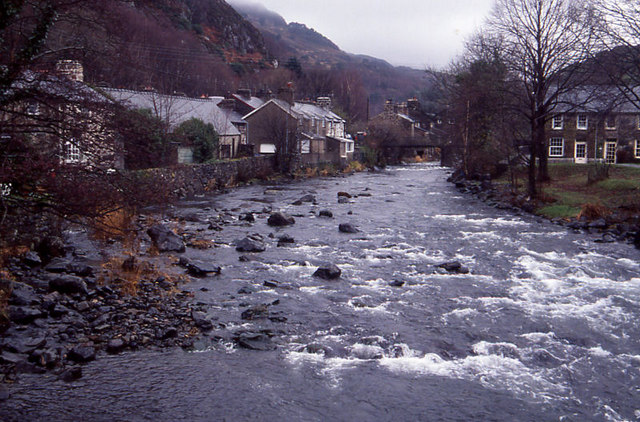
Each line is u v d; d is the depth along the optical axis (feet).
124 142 42.73
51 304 37.76
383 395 28.63
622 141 181.88
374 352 34.30
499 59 135.74
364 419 26.21
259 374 30.60
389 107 349.00
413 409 27.25
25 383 27.71
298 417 26.14
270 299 45.01
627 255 65.00
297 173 188.85
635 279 54.03
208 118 167.53
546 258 63.41
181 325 37.35
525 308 44.09
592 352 35.04
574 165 162.71
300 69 467.93
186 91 279.90
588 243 72.79
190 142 126.93
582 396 29.12
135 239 64.28
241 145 186.29
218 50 436.76
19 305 37.55
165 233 64.18
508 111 131.54
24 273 45.60
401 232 81.10
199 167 126.82
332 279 52.49
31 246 51.83
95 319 36.86
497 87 128.57
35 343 31.73
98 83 60.03
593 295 48.08
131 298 42.11
